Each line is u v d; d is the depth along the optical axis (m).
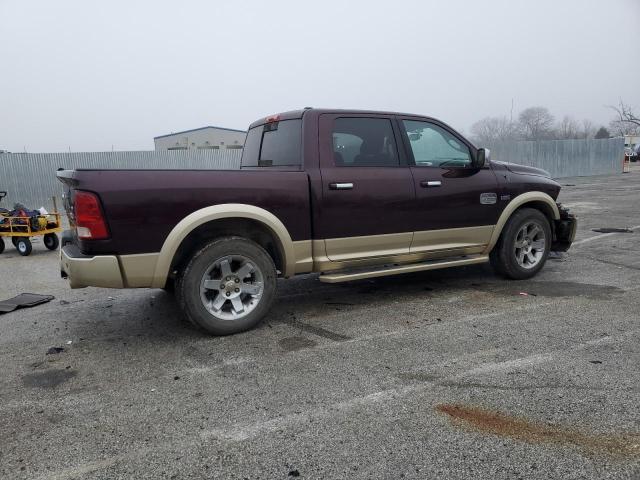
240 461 2.55
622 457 2.49
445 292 5.62
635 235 9.14
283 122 5.04
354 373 3.54
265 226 4.45
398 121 5.17
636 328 4.28
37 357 4.04
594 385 3.24
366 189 4.81
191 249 4.31
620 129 61.69
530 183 5.93
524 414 2.92
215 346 4.16
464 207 5.43
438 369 3.56
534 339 4.08
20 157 17.86
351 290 5.84
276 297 5.63
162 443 2.73
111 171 3.90
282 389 3.33
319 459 2.55
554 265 6.86
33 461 2.60
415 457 2.54
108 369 3.75
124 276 3.99
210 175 4.19
